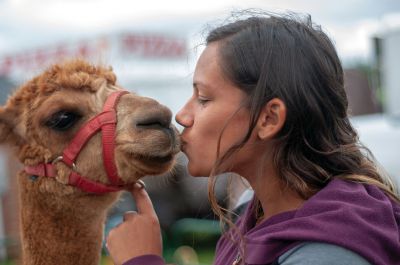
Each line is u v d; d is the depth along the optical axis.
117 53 10.57
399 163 8.62
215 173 2.04
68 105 3.10
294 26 2.12
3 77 10.12
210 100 2.13
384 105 10.46
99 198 3.21
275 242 1.87
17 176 3.47
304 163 2.01
